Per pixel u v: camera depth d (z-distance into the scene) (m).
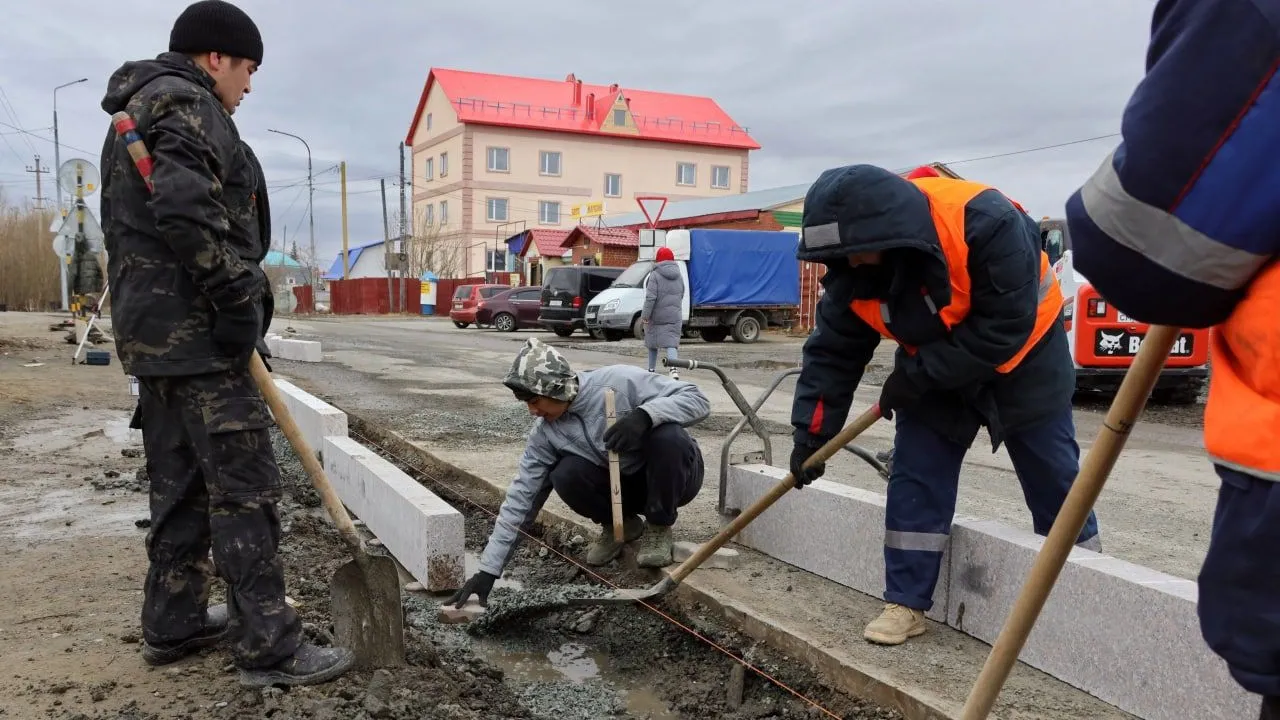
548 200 56.03
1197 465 7.30
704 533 4.93
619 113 56.34
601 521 4.62
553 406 4.12
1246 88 1.23
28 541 4.85
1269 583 1.26
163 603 3.15
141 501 5.75
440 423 8.86
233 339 2.81
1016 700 2.99
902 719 3.03
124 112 2.73
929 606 3.49
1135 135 1.32
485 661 3.75
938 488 3.44
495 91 56.59
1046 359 3.33
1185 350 10.31
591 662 3.92
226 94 2.97
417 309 47.84
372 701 2.94
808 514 4.30
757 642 3.70
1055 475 3.42
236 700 2.91
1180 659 2.73
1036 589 1.78
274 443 7.73
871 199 2.89
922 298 3.08
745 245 21.67
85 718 2.78
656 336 12.55
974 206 3.03
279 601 3.04
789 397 11.28
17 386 10.74
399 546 4.80
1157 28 1.38
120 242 2.83
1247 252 1.25
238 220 2.92
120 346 2.85
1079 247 1.42
